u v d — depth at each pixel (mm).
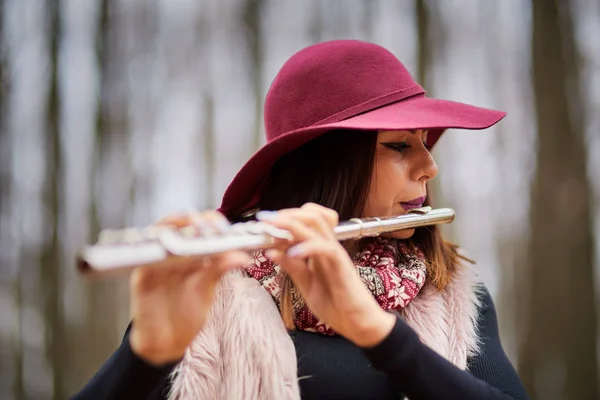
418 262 926
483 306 954
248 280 862
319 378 816
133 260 502
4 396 2432
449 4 2416
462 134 2381
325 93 894
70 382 2430
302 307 851
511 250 2400
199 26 2438
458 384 660
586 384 2375
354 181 891
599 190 2432
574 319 2393
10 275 2461
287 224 614
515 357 2406
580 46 2479
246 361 792
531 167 2424
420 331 872
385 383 820
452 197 2357
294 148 911
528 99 2443
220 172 2389
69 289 2465
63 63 2479
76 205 2465
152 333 599
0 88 2445
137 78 2463
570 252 2410
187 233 572
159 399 777
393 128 769
